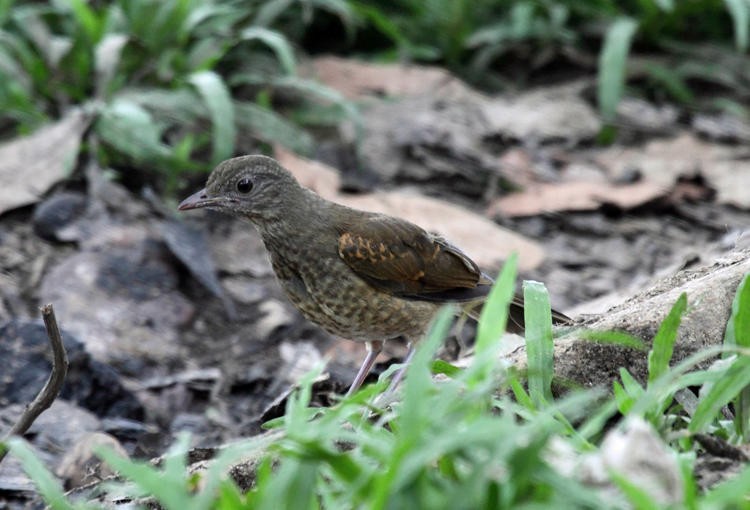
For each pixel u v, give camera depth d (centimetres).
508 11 1822
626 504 548
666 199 1495
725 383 655
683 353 771
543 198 1495
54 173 1369
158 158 1408
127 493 701
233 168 1024
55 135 1395
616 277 1362
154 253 1315
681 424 689
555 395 761
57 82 1493
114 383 1092
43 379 1080
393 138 1580
